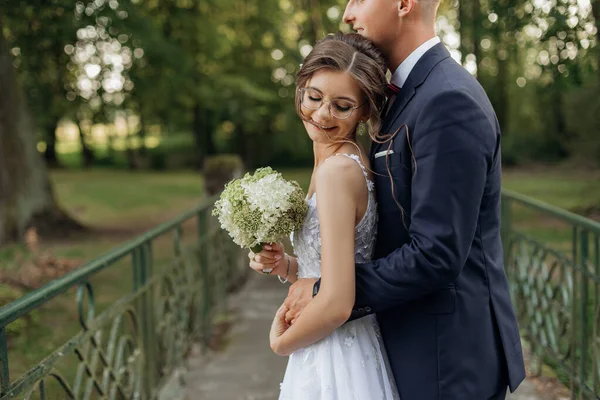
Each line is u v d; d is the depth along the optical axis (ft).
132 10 31.22
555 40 16.51
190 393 12.13
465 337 4.87
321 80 4.83
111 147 96.63
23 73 35.81
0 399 5.46
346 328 5.19
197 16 43.50
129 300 9.28
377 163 4.97
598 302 8.36
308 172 74.54
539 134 67.87
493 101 68.28
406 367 5.01
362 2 5.09
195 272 14.56
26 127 33.81
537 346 12.17
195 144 84.53
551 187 45.14
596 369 8.50
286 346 4.89
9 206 32.78
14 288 18.12
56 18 29.66
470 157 4.43
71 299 19.33
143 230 37.11
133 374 9.52
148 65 36.94
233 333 15.93
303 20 54.44
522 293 13.41
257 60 64.34
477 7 20.15
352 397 5.04
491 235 5.02
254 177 5.05
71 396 6.98
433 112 4.53
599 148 41.57
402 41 5.01
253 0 56.29
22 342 14.98
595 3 15.93
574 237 9.65
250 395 11.95
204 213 15.19
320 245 5.02
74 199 54.08
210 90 49.01
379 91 4.83
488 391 4.98
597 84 36.24
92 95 37.88
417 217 4.53
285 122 77.71
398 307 5.08
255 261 5.40
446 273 4.46
